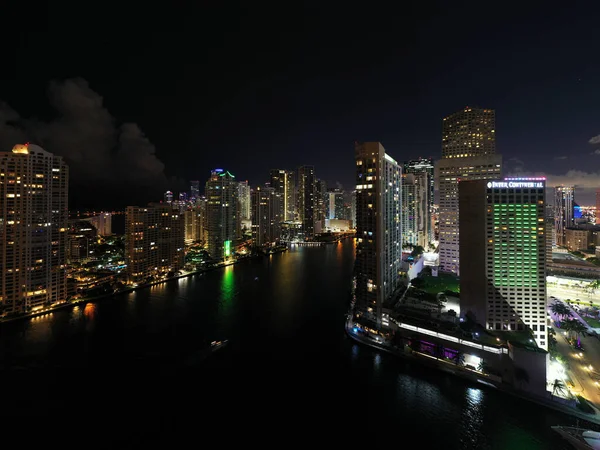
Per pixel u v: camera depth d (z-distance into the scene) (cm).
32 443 10344
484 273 15325
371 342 16588
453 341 14150
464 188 15788
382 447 10150
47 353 16225
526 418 11088
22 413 11775
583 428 10438
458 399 12194
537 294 15012
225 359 15738
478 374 13225
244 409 12019
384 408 11912
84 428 11019
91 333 18650
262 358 15788
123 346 17075
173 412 11844
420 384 13188
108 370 14725
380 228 17438
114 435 10700
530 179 15150
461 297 15888
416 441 10356
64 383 13712
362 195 17775
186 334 18650
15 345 17038
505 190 15262
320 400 12481
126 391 13162
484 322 15312
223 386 13512
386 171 18875
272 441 10444
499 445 10081
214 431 10888
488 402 11919
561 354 14850
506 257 15225
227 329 19400
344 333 18575
